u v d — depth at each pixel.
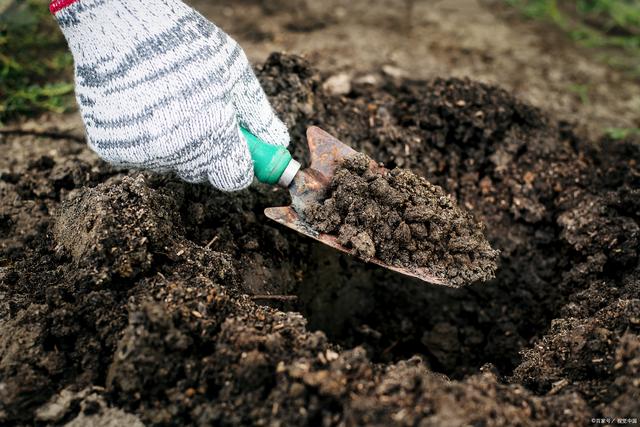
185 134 0.47
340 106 0.69
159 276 0.48
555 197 0.67
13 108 0.76
